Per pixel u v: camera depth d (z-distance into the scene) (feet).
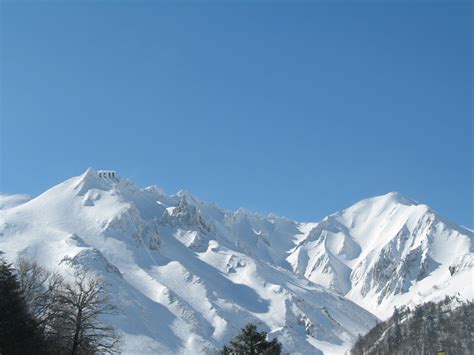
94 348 208.74
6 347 193.67
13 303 202.69
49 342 202.39
